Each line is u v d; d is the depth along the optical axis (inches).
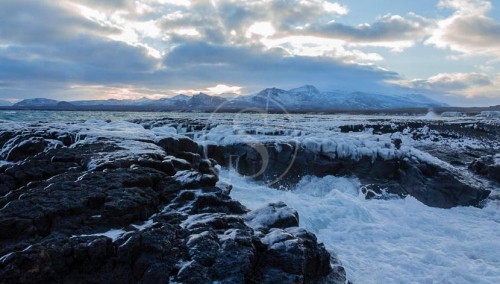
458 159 943.7
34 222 195.2
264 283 184.2
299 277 189.0
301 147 604.4
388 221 428.5
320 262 216.7
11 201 214.2
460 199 557.6
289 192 513.7
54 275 167.8
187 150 482.9
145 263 176.6
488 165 745.0
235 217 232.4
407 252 339.9
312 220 386.0
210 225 216.7
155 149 390.9
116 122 711.7
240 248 190.2
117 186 247.3
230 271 177.5
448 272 300.5
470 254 356.8
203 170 454.3
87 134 477.7
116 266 178.4
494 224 474.3
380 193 565.0
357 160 608.7
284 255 196.4
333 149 608.7
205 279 171.2
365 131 1248.8
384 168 613.3
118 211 217.8
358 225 386.0
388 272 293.3
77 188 237.0
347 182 582.9
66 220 205.5
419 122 1491.1
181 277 169.9
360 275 288.5
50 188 235.8
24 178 291.9
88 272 175.6
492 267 325.4
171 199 261.3
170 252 182.4
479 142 1207.6
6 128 550.0
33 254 164.1
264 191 510.9
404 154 627.5
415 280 289.0
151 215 237.8
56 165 316.8
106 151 363.6
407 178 596.7
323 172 595.2
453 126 1411.2
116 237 189.9
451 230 423.2
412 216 452.4
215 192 277.1
